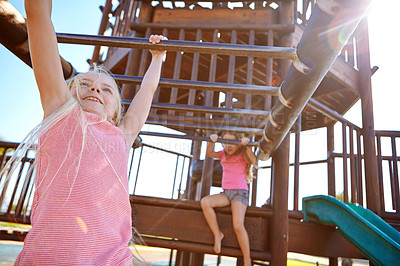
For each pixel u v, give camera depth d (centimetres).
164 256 777
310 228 241
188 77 447
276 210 219
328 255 239
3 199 251
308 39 94
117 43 123
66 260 67
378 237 192
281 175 224
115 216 81
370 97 343
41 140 80
